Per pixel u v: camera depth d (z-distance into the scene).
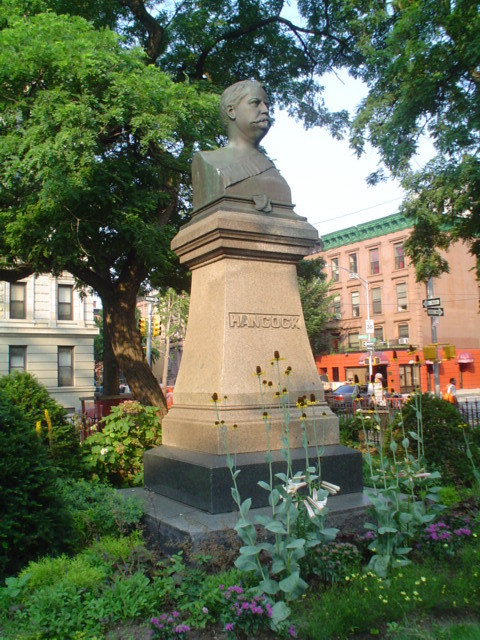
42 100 13.32
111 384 22.00
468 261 47.84
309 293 46.78
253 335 6.20
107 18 18.31
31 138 13.05
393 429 8.85
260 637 3.52
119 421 8.75
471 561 4.43
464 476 8.02
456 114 15.43
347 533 4.89
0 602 3.85
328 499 5.61
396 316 46.75
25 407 8.72
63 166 12.91
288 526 3.80
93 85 13.87
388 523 4.53
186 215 19.17
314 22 20.62
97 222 15.44
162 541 5.09
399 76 16.16
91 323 38.56
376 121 17.16
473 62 14.15
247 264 6.37
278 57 20.70
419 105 15.62
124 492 6.48
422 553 4.68
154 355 48.69
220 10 19.38
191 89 14.94
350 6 17.44
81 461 8.34
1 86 13.65
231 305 6.16
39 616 3.58
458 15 14.25
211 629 3.62
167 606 3.85
